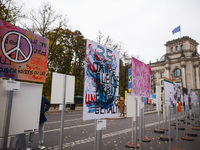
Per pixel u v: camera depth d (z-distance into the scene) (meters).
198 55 56.75
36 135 6.66
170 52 64.19
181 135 7.87
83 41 30.92
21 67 2.47
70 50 27.84
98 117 3.22
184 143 6.38
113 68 3.71
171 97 5.70
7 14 15.23
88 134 7.26
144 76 5.18
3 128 2.16
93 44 3.30
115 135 7.37
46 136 6.57
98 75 3.33
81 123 10.46
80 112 19.31
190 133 7.88
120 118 14.25
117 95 3.71
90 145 5.55
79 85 32.31
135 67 4.63
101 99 3.32
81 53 30.80
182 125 11.12
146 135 7.70
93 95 3.17
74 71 28.70
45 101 5.07
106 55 3.56
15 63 2.41
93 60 3.26
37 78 2.67
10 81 2.21
